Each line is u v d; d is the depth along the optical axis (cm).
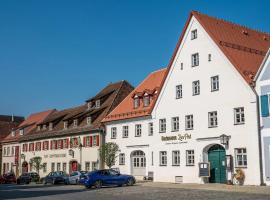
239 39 4200
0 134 9338
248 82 3509
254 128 3441
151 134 4712
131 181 3909
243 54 3956
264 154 3369
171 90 4347
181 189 3206
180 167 4141
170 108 4331
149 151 4709
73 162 6150
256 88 3478
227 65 3731
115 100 5950
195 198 2434
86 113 6319
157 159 4447
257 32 4675
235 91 3634
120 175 3866
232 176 3569
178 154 4200
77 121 6234
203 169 3788
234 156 3584
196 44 4100
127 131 5100
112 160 4938
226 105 3703
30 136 7600
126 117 5094
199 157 3931
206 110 3900
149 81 5388
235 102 3625
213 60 3888
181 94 4222
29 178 5869
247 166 3472
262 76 3447
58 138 6625
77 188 3866
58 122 7138
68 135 6328
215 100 3816
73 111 7131
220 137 3684
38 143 7275
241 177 3475
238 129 3575
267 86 3400
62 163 6419
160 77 5228
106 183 3788
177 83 4278
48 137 6906
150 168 4666
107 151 4944
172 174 4231
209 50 3944
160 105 4475
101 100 6188
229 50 3862
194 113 4034
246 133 3503
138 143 4881
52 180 5150
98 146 5522
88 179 3766
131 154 4991
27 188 4150
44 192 3356
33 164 6950
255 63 3931
